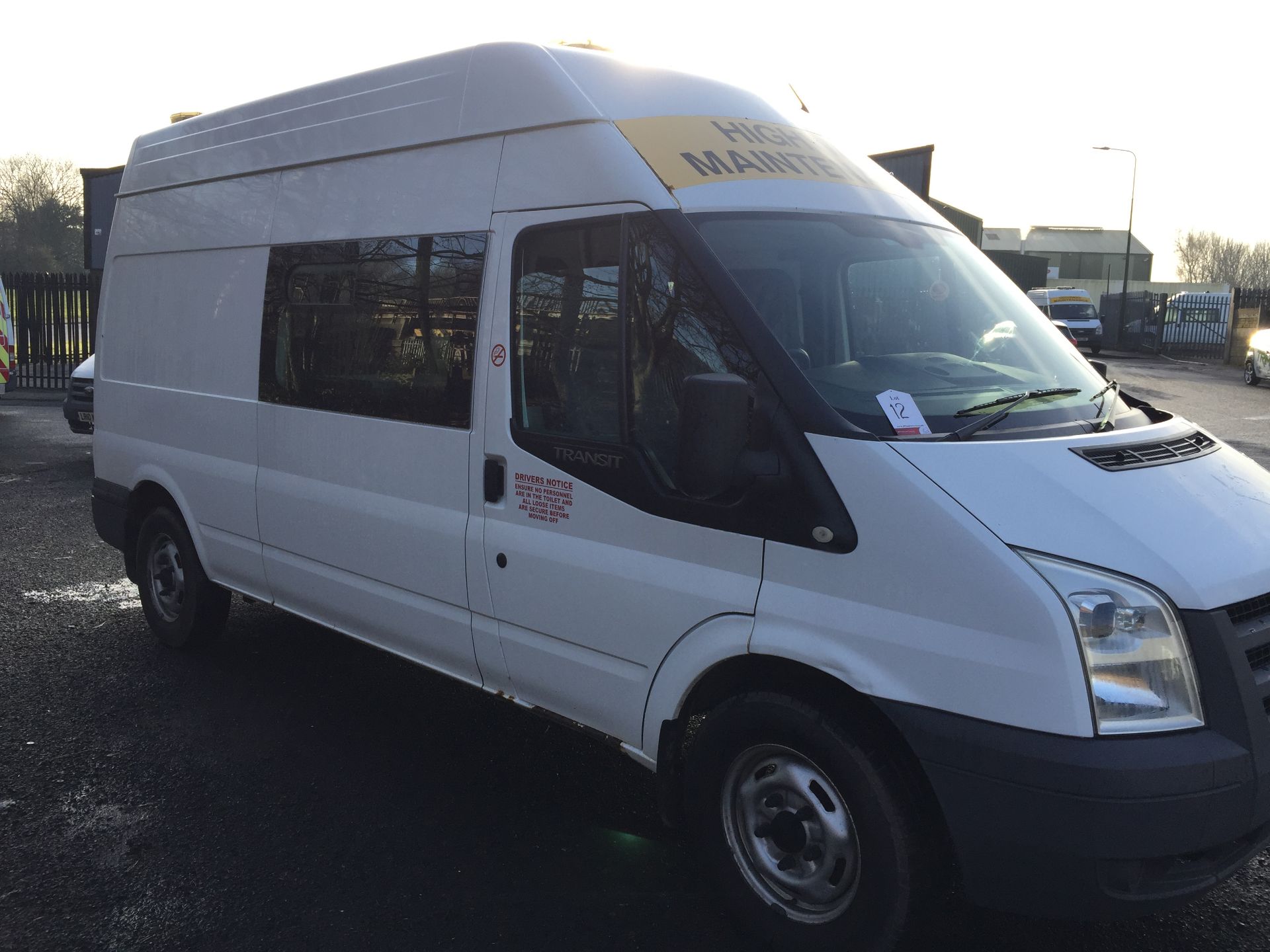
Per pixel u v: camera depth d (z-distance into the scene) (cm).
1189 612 254
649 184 324
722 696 319
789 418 288
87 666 544
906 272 346
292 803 399
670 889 342
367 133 422
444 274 385
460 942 312
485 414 369
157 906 330
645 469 321
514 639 367
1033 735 249
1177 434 329
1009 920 323
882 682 270
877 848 275
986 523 261
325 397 439
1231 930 318
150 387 552
